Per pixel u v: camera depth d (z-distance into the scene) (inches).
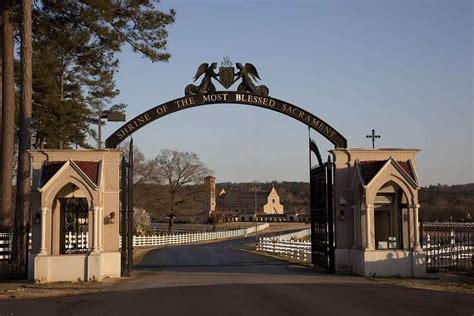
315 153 971.9
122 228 871.1
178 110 918.4
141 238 2353.6
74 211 889.5
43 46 1177.4
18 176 975.0
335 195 899.4
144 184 3196.4
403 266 835.4
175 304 552.1
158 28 1135.6
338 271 890.1
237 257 1486.2
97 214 816.3
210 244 2583.7
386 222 902.4
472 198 3056.1
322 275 862.5
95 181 819.4
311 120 919.0
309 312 490.9
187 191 3289.9
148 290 681.0
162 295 626.8
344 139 917.2
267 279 802.2
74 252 869.2
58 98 1626.5
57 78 1797.5
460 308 512.4
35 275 792.3
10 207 1093.8
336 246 895.7
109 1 1076.5
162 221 4707.2
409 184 845.8
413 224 844.6
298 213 5634.8
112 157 858.8
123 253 861.2
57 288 722.8
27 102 985.5
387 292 636.7
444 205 2797.7
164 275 887.7
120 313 503.2
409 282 748.6
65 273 801.6
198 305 541.3
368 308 512.7
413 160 893.8
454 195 3208.7
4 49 1087.0
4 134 1093.1
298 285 715.4
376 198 890.7
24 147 978.1
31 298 637.9
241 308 517.7
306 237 2488.9
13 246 911.7
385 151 895.1
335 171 900.6
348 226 895.7
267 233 3454.7
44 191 802.8
